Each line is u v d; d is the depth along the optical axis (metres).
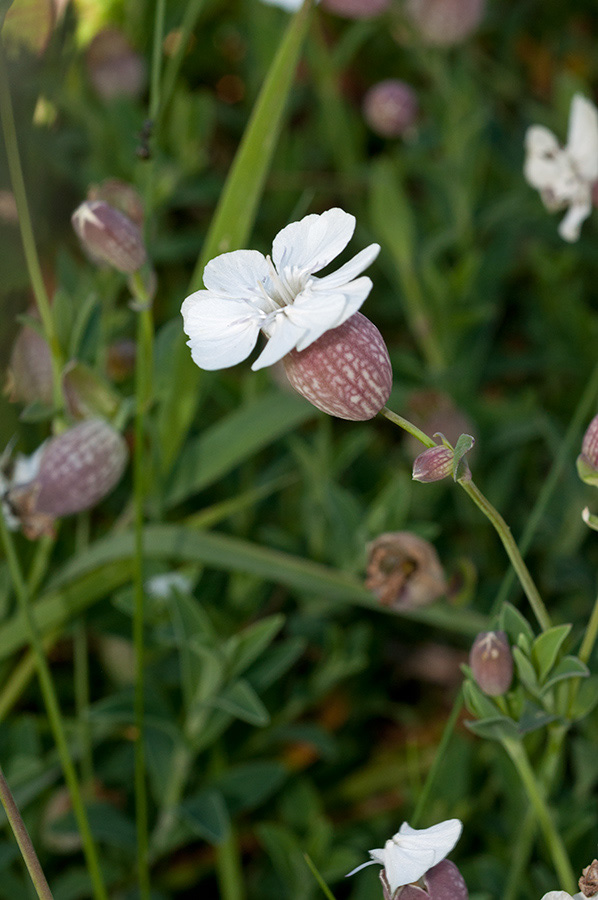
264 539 0.40
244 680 0.35
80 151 0.53
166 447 0.37
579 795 0.35
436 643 0.42
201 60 0.62
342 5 0.51
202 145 0.50
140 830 0.33
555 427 0.41
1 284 0.35
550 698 0.31
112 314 0.39
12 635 0.35
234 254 0.29
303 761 0.39
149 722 0.35
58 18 0.35
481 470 0.43
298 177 0.53
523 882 0.34
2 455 0.35
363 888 0.35
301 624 0.39
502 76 0.60
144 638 0.37
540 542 0.41
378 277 0.52
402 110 0.51
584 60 0.65
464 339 0.45
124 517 0.37
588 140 0.36
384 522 0.37
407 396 0.41
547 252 0.49
